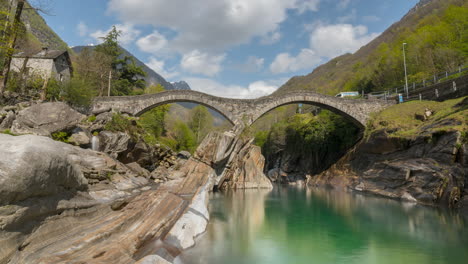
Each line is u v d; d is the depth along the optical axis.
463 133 16.31
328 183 31.95
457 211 14.09
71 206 6.83
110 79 39.47
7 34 17.14
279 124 53.91
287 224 11.58
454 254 7.79
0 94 16.62
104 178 11.61
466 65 29.66
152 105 31.08
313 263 7.04
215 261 6.79
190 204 11.43
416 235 9.87
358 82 61.28
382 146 24.20
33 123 12.95
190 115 65.19
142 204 9.27
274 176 47.81
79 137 14.79
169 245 7.21
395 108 29.86
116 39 45.47
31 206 5.32
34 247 5.17
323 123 39.69
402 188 19.52
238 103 32.97
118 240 6.38
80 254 5.29
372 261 7.25
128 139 18.22
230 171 25.47
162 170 22.66
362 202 18.12
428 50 37.00
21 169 5.02
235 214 13.41
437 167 17.11
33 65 29.72
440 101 27.03
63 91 21.69
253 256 7.42
